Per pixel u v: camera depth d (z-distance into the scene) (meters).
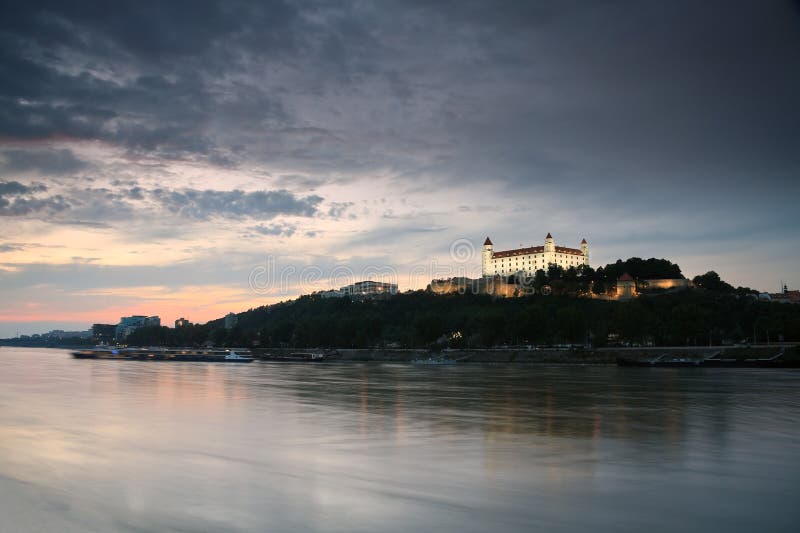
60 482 39.16
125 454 47.22
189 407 78.31
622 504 33.91
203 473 41.06
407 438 54.09
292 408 77.38
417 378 142.62
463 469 41.97
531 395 95.56
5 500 35.41
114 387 110.94
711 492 36.22
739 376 144.38
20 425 61.97
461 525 30.61
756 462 44.34
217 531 30.23
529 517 31.77
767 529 30.16
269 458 45.62
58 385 114.88
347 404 82.31
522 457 45.81
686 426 61.34
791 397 90.69
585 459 45.22
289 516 32.16
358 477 39.75
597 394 96.56
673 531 29.84
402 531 29.86
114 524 31.45
